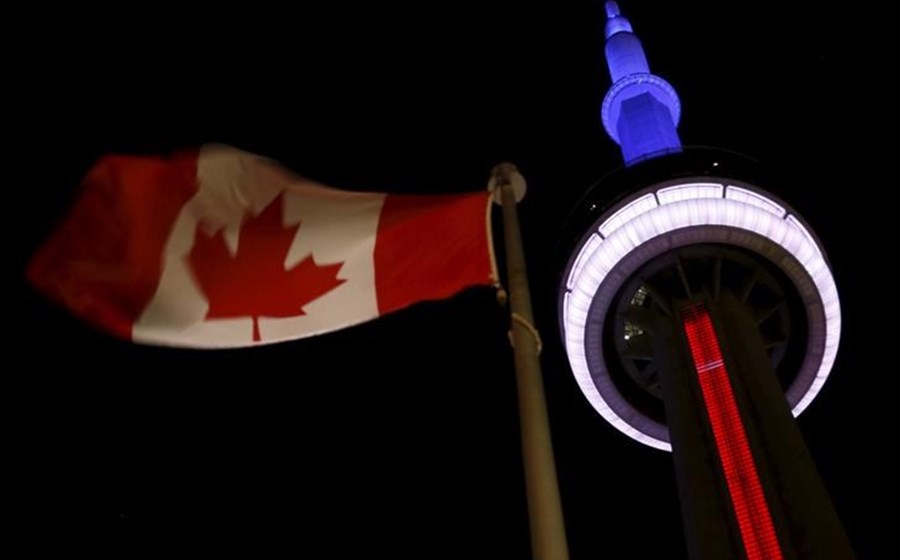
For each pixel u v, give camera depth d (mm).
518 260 12578
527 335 11258
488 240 13227
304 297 13914
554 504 9352
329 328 13633
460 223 13570
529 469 9719
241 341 13891
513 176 14039
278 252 14320
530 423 10148
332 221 14336
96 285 14250
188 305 14117
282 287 14039
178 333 13984
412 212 13984
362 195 14547
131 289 14258
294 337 13711
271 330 13781
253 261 14297
